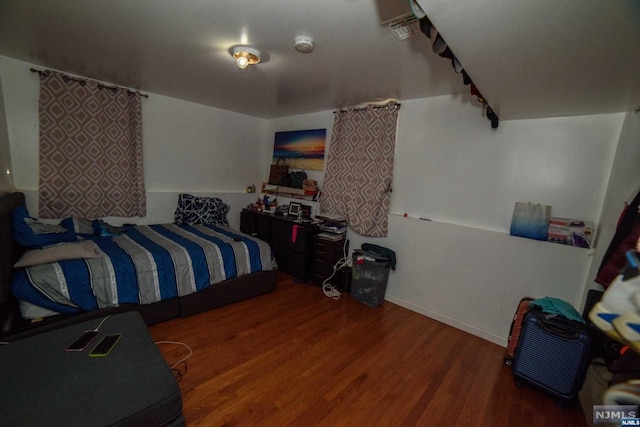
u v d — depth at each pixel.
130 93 3.12
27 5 1.54
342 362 1.95
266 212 4.01
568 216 2.07
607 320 0.63
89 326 1.48
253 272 2.83
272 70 2.33
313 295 3.05
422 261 2.77
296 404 1.55
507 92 1.66
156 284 2.19
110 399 1.04
